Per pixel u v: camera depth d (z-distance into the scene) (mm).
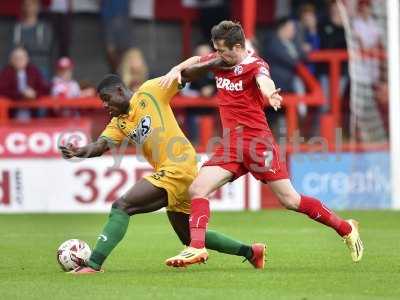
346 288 22938
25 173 49188
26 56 52438
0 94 52125
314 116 51656
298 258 29797
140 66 54312
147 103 26203
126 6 57812
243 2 54719
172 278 24750
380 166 51969
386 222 44219
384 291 22469
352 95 52781
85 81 55469
